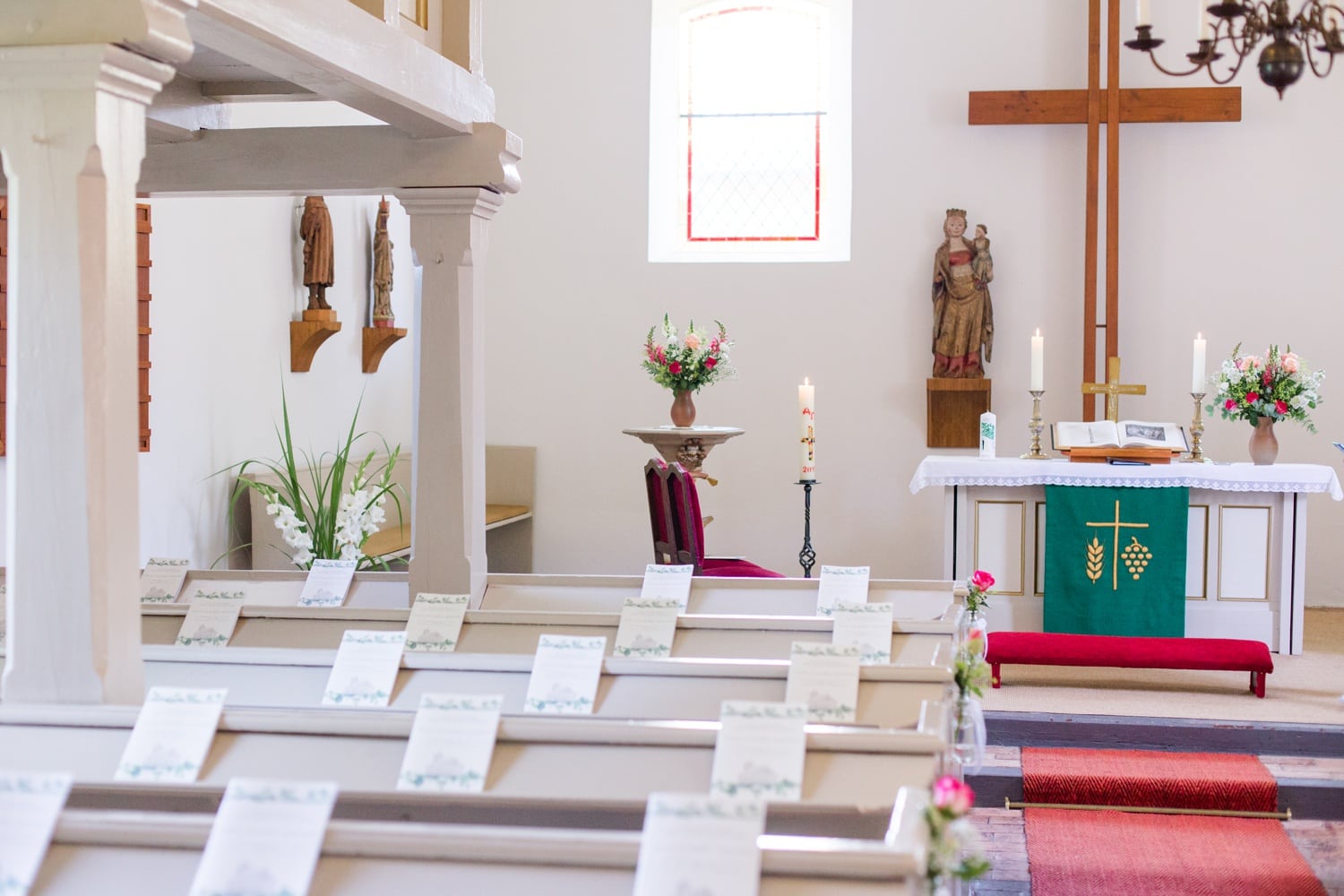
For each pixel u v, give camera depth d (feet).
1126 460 18.86
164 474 15.01
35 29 5.97
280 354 17.94
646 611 8.81
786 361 23.80
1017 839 12.66
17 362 6.12
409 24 9.52
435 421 10.57
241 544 16.88
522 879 4.55
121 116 6.18
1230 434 22.82
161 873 4.71
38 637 6.21
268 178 10.39
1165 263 22.90
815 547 23.86
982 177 23.21
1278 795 13.26
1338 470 22.58
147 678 8.01
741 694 7.16
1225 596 18.79
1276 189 22.65
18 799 4.88
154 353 14.78
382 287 20.92
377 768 5.82
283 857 4.61
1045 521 18.83
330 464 19.60
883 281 23.49
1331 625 21.08
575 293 24.23
